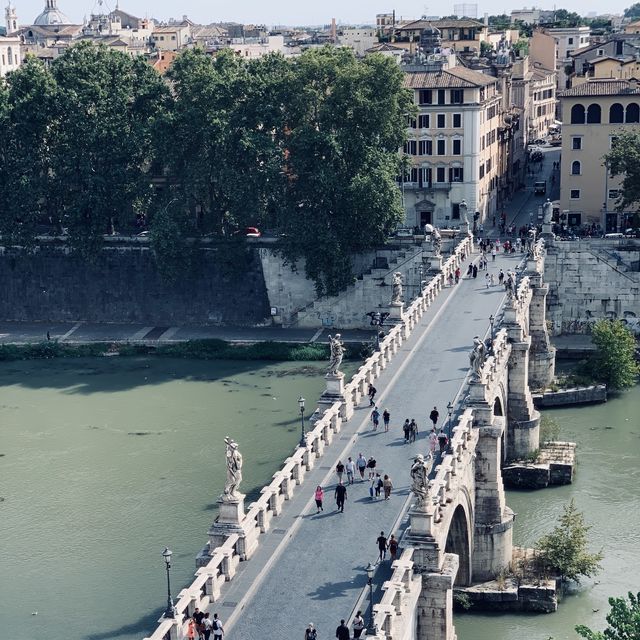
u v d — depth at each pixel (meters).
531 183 185.25
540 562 74.00
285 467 63.19
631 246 123.06
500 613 70.69
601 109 136.75
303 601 52.97
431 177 144.62
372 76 122.62
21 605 71.00
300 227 123.44
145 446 95.56
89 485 87.88
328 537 58.75
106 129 129.00
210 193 130.25
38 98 129.38
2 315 137.62
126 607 70.38
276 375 115.25
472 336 91.81
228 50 131.88
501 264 118.94
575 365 116.19
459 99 141.38
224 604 52.47
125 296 135.12
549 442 94.00
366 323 128.50
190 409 104.88
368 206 120.69
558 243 124.06
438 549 55.94
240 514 56.38
